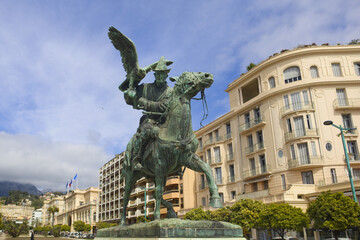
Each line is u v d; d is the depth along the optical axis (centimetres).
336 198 1806
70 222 9031
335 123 2898
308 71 3062
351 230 2081
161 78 520
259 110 3391
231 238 393
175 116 457
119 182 5891
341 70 3047
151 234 373
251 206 2323
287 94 3105
